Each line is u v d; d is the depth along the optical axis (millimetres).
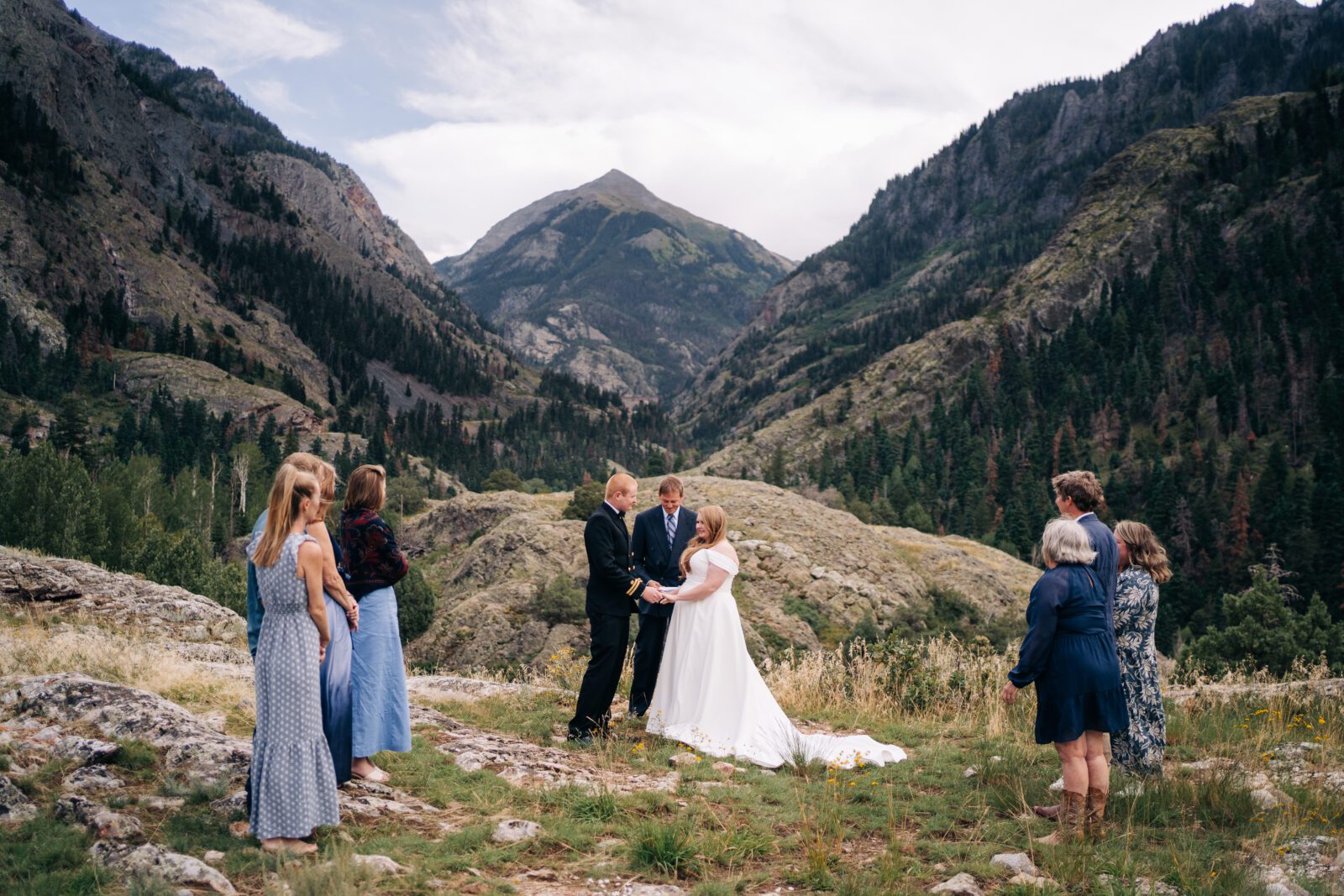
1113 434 191125
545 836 4738
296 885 3686
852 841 4965
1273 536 114875
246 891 3836
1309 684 9805
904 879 4238
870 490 183250
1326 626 37906
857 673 10633
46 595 10984
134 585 12359
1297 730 7812
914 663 10445
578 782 5770
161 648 9523
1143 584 6098
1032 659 5016
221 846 4242
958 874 4250
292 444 165125
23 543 51156
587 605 7250
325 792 4418
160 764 5176
